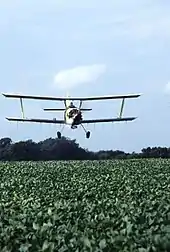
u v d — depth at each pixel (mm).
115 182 33719
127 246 12305
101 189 29312
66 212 18047
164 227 13562
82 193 27188
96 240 12953
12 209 20062
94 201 21938
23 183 35688
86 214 17328
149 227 14328
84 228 14805
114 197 24359
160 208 17312
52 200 24031
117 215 16375
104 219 15359
